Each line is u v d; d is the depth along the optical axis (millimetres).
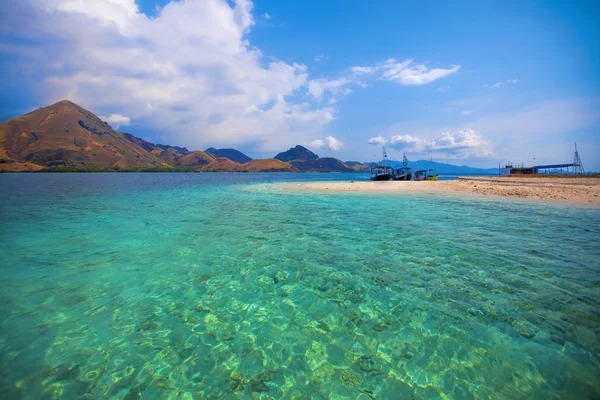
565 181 44062
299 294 6523
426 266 8055
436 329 5059
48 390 3781
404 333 4984
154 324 5367
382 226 13328
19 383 3891
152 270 8023
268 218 15773
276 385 3910
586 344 4512
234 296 6469
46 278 7492
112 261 8766
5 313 5711
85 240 11219
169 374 4109
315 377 4047
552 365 4090
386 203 21953
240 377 4059
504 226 12977
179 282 7227
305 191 34656
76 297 6441
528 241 10438
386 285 6875
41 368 4195
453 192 30188
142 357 4469
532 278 7078
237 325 5340
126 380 3988
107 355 4516
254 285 7016
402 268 7941
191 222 14773
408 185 41969
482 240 10656
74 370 4168
